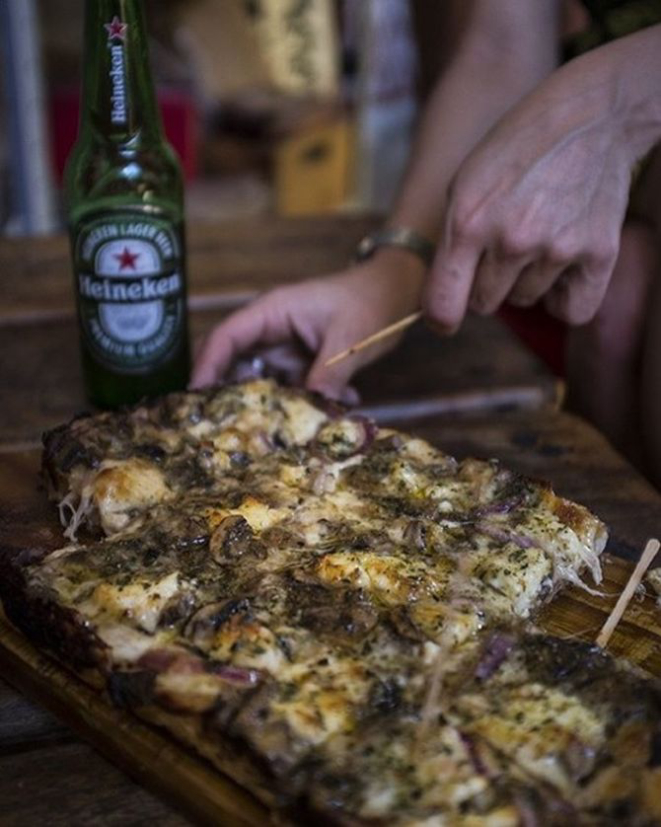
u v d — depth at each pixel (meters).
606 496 0.64
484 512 0.55
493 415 0.73
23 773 0.47
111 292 0.66
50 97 1.35
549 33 0.84
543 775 0.42
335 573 0.50
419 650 0.47
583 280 0.68
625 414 0.82
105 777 0.47
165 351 0.68
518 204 0.63
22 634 0.51
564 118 0.64
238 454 0.59
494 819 0.40
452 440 0.70
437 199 0.77
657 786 0.40
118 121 0.64
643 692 0.44
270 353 0.73
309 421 0.61
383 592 0.50
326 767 0.42
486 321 0.86
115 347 0.67
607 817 0.40
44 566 0.51
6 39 1.13
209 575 0.51
